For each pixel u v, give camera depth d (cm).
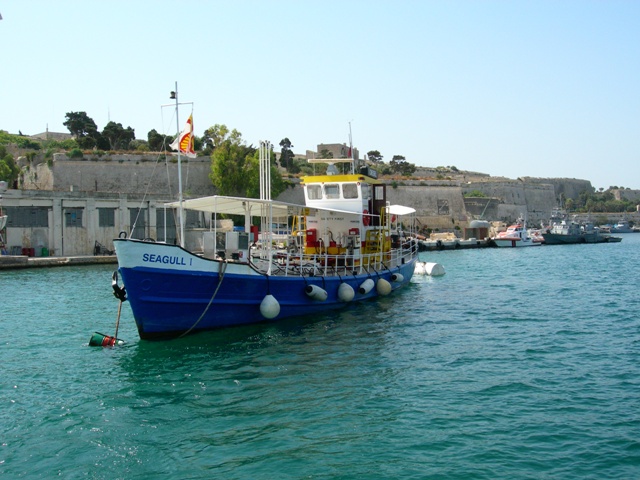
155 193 7631
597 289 3284
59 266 4822
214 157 7519
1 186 5034
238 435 1098
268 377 1438
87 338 1948
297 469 962
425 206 10862
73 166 7269
